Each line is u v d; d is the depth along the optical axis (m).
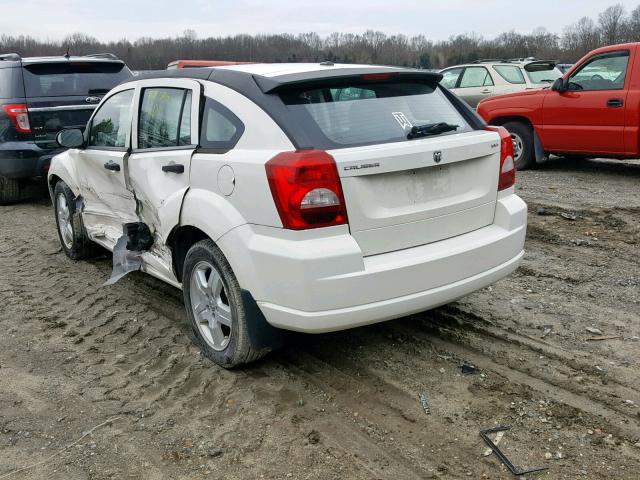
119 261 4.78
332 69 3.73
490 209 3.76
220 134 3.64
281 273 3.16
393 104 3.67
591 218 6.88
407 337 4.15
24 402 3.54
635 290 4.84
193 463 2.95
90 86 8.80
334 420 3.25
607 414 3.21
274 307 3.25
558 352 3.87
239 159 3.37
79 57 8.98
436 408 3.32
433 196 3.44
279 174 3.11
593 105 8.92
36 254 6.53
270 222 3.20
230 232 3.39
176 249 4.12
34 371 3.91
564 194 8.12
